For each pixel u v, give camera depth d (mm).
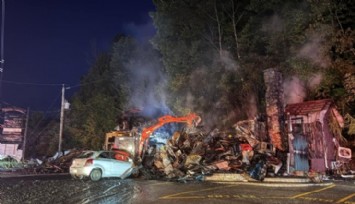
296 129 21844
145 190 14531
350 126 21984
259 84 28281
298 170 19984
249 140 22203
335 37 22422
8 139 42094
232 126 27031
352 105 23953
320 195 12797
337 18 23172
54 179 20172
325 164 20359
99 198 12312
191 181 18297
